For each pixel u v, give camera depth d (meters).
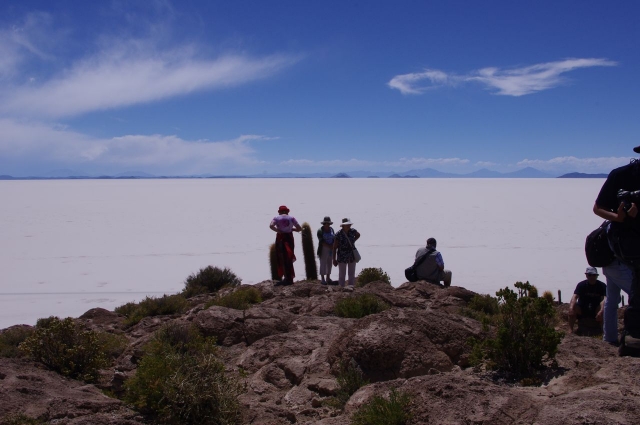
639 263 4.24
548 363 4.85
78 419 4.51
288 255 12.96
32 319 14.03
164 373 4.89
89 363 6.15
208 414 4.70
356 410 4.32
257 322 7.42
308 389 5.32
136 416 4.75
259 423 4.70
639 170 4.20
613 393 3.75
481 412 3.79
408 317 5.75
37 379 5.39
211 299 10.94
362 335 5.47
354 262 12.80
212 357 5.22
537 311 4.89
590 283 8.67
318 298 9.87
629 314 4.62
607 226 4.84
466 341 5.48
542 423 3.49
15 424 4.34
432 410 3.90
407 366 5.21
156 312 10.48
